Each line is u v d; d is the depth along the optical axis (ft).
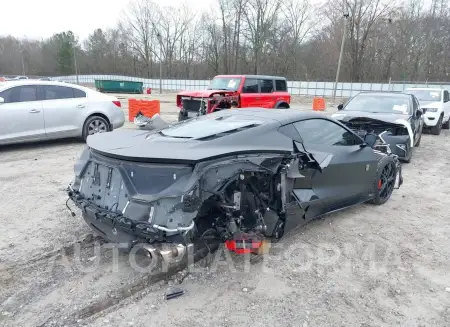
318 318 9.32
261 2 182.39
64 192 18.24
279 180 11.73
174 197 9.24
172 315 9.26
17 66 311.06
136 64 248.32
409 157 26.35
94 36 282.97
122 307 9.55
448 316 9.61
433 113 42.32
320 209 13.93
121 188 10.21
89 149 12.10
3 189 18.56
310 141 13.71
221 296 10.11
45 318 9.08
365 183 16.43
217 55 209.97
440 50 158.71
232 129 11.87
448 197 19.80
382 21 162.91
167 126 14.25
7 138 26.35
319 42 182.50
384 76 168.14
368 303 10.03
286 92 49.90
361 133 18.89
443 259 12.68
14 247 12.58
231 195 10.79
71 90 29.55
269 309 9.61
